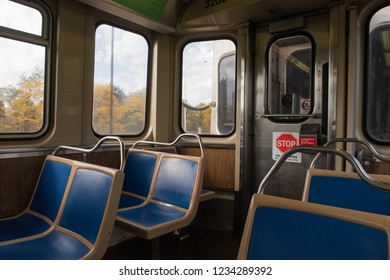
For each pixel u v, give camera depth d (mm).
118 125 3168
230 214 3371
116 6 2664
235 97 3354
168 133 3578
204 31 3385
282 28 2990
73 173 1867
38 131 2482
